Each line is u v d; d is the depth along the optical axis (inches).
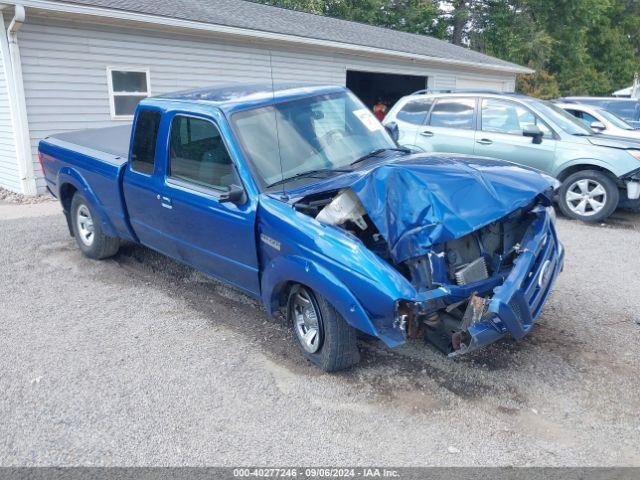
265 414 138.0
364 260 134.6
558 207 357.1
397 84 893.8
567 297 208.4
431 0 1230.9
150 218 206.2
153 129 198.4
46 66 405.1
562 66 1396.4
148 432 131.6
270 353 168.7
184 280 231.6
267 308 165.9
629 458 120.8
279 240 153.3
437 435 129.0
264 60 553.9
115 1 443.2
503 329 136.6
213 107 176.9
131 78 459.2
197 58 499.5
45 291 219.9
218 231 174.4
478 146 349.7
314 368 159.0
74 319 193.9
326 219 147.3
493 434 129.0
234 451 124.8
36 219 337.4
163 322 190.9
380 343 172.6
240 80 538.3
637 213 350.3
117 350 171.3
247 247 165.6
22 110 396.2
